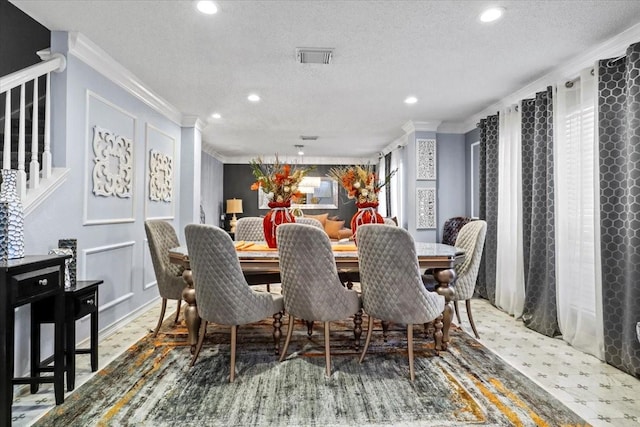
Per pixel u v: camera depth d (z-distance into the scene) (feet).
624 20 7.70
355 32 8.27
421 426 5.71
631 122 7.73
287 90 12.25
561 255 9.96
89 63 9.23
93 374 7.47
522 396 6.66
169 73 10.78
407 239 7.14
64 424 5.73
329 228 25.20
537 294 10.93
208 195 23.72
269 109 14.58
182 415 5.99
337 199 28.22
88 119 9.30
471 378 7.39
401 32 8.25
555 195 10.34
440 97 12.98
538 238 11.04
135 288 11.89
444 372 7.67
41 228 7.70
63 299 6.33
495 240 13.78
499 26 7.98
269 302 7.91
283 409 6.19
